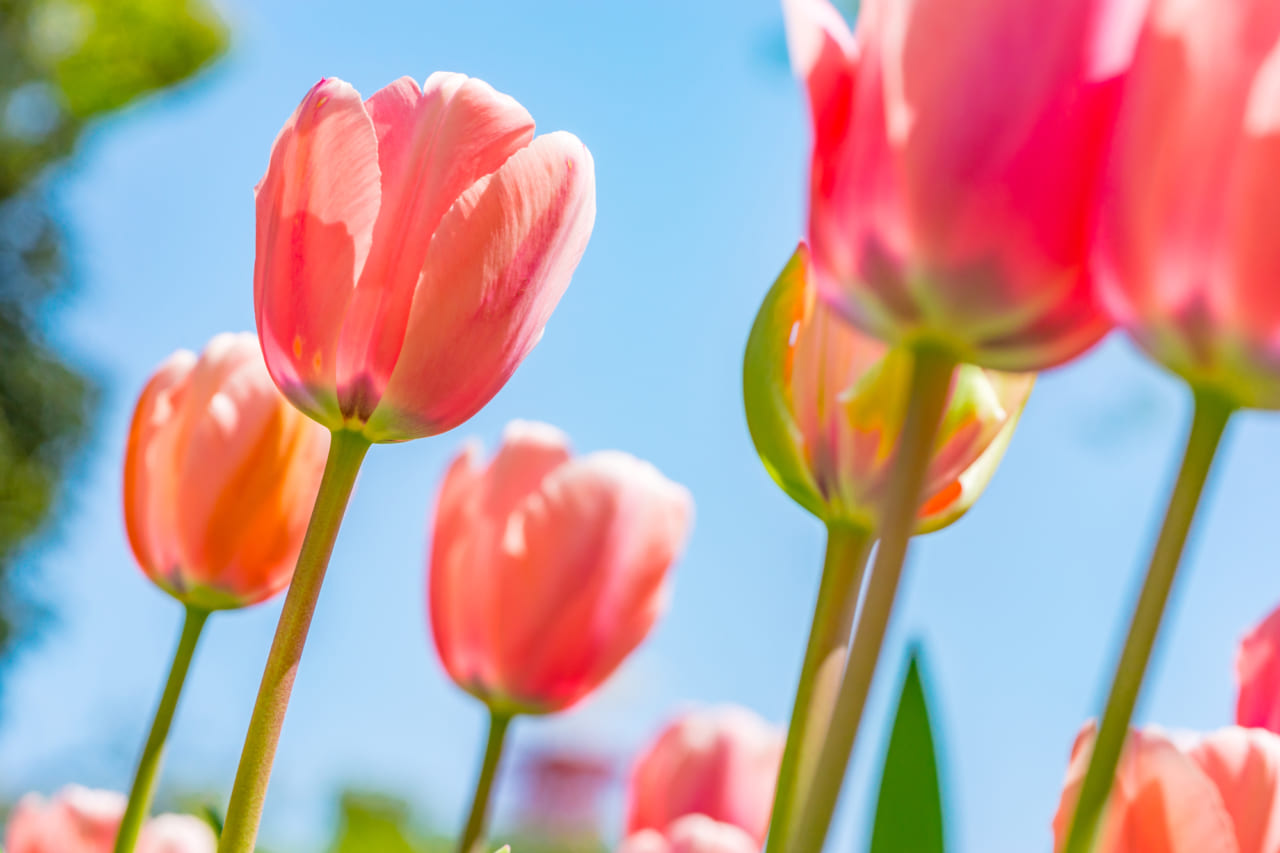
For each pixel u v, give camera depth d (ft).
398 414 2.06
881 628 1.86
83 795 2.43
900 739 2.02
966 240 1.83
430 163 2.08
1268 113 1.78
